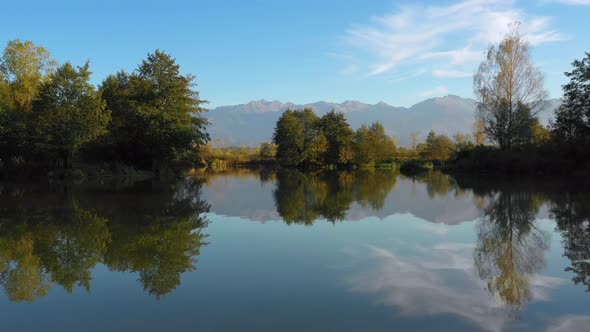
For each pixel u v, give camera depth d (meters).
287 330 5.14
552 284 6.98
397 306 5.98
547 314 5.64
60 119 35.31
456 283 7.09
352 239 10.93
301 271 7.86
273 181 37.91
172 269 8.04
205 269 8.02
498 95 39.25
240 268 8.09
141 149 42.03
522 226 12.38
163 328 5.26
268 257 8.99
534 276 7.46
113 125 43.59
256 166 106.00
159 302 6.21
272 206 18.11
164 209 16.47
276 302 6.17
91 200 19.03
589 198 18.50
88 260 8.68
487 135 41.34
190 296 6.46
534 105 38.72
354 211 16.38
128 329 5.24
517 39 38.94
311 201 20.17
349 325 5.29
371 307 5.94
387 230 12.23
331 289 6.77
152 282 7.22
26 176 35.28
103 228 12.20
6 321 5.57
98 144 42.03
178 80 42.44
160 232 11.73
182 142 40.72
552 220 13.20
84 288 6.90
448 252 9.39
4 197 20.05
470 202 18.56
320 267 8.15
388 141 96.62
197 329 5.20
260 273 7.75
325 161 81.19
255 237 11.20
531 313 5.69
